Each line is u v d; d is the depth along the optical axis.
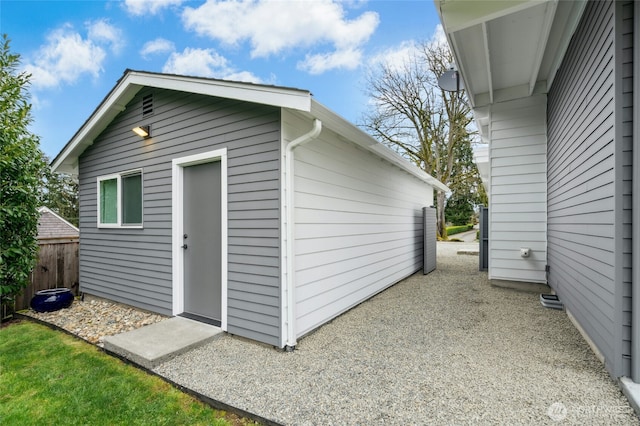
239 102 3.49
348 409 2.11
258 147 3.32
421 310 4.39
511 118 5.19
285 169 3.20
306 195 3.56
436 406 2.11
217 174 3.81
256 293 3.33
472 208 25.95
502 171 5.29
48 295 4.80
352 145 4.68
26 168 4.47
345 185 4.45
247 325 3.40
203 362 2.88
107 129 5.25
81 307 5.02
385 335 3.47
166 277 4.29
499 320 3.81
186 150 4.02
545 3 3.02
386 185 5.96
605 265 2.46
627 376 2.22
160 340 3.23
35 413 2.23
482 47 3.87
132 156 4.78
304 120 3.52
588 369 2.51
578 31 3.22
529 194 5.11
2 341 3.64
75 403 2.34
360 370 2.65
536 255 5.10
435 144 15.75
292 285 3.19
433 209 8.07
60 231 9.77
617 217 2.22
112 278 5.14
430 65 15.04
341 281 4.29
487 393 2.23
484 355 2.85
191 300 4.11
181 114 4.07
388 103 16.00
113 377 2.71
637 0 2.11
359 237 4.84
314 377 2.55
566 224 3.79
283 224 3.17
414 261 7.67
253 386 2.43
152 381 2.62
